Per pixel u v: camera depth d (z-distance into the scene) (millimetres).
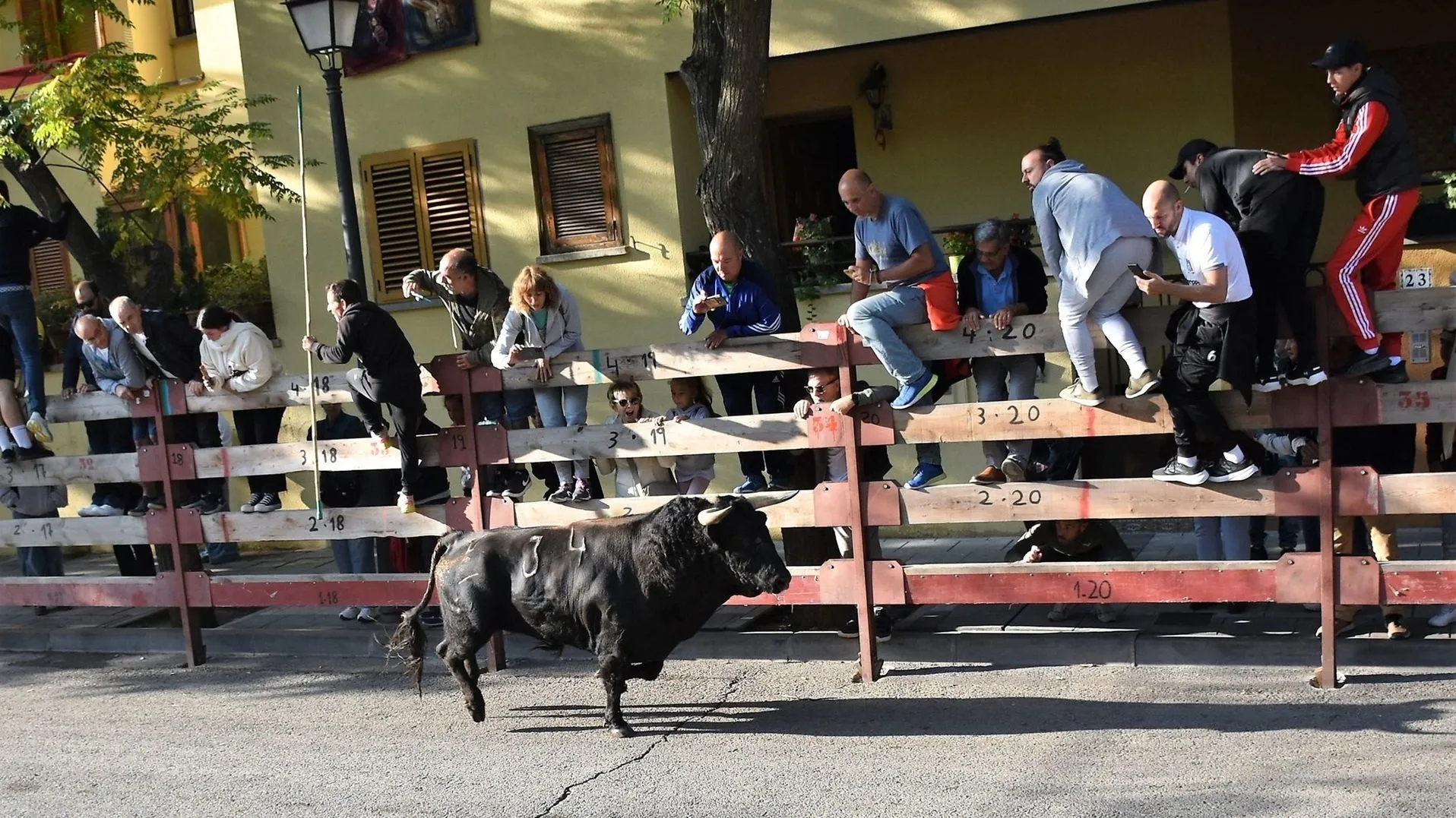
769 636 8383
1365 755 5902
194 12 14195
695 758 6609
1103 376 10398
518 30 11930
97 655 9922
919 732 6742
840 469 7957
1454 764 5703
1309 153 6441
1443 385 6523
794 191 12820
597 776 6441
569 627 7059
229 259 15203
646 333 11875
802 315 11789
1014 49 11500
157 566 9648
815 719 7090
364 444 8781
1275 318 6559
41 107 10711
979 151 11727
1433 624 7430
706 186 8461
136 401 9406
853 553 7699
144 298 13680
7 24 13781
